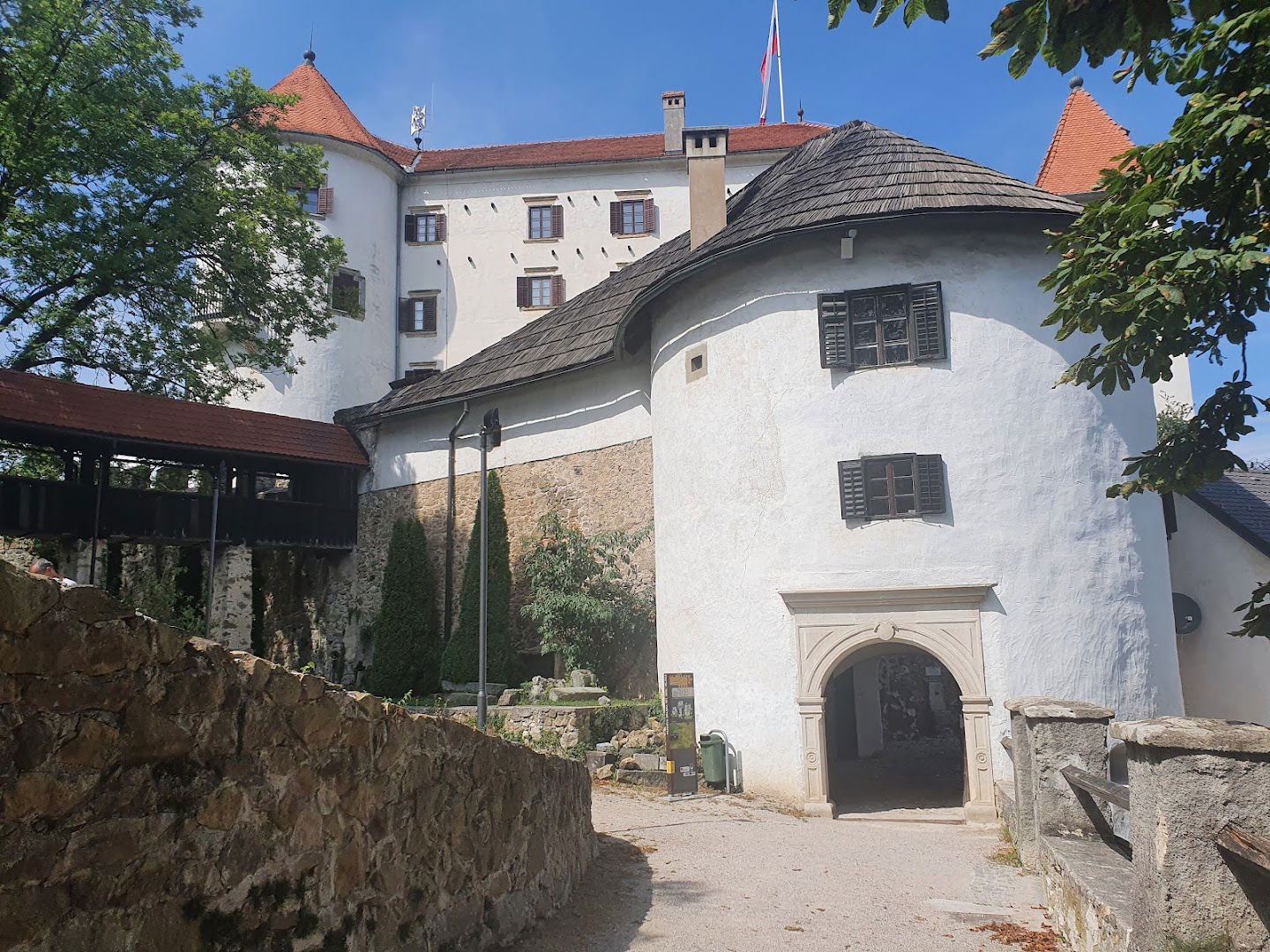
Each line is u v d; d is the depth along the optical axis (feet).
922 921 23.57
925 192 46.91
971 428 44.93
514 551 66.08
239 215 69.77
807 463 46.60
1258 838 11.57
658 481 54.19
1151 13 15.31
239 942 11.83
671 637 51.57
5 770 9.12
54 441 61.98
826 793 43.98
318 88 109.81
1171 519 53.47
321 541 72.84
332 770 13.87
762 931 22.68
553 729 47.67
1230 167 21.11
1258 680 51.70
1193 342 22.75
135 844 10.46
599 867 28.66
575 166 112.68
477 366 73.87
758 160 111.86
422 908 16.26
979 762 42.37
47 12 59.41
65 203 60.85
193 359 69.41
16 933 9.15
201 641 11.57
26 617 9.32
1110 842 22.44
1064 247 24.47
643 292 52.65
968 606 43.70
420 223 112.78
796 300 48.03
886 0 15.65
